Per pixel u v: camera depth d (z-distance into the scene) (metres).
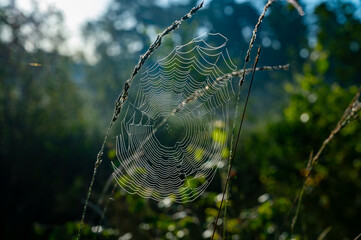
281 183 6.11
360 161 5.89
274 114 10.81
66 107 9.70
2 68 7.76
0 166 8.45
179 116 4.65
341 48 7.30
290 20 17.00
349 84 7.65
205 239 4.08
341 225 5.92
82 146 9.02
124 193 4.20
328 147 5.76
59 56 9.50
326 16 7.25
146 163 3.61
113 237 4.02
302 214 4.38
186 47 6.89
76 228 3.83
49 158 8.82
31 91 8.90
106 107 10.99
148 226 4.11
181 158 4.14
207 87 2.81
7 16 7.71
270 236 4.14
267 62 20.97
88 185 7.95
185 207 4.62
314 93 6.11
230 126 5.33
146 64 7.02
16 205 8.18
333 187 6.07
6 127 8.58
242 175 5.63
